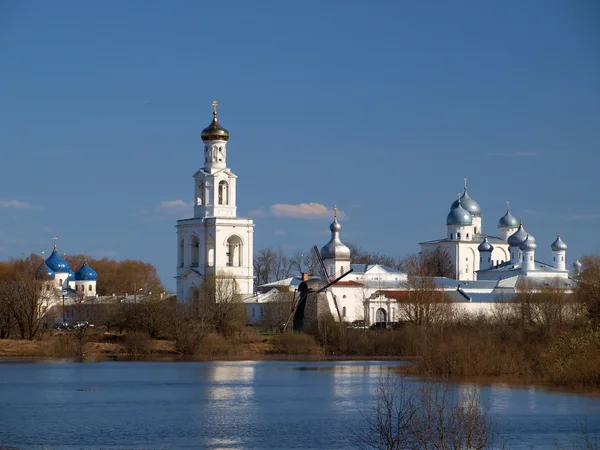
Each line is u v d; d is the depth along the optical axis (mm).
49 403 123375
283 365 176125
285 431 104000
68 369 167875
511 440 97812
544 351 149250
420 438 89500
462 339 153625
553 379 134750
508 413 110750
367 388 135500
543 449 94250
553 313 196375
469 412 94438
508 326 188375
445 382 133750
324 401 123688
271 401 124500
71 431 104688
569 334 143750
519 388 128625
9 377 153375
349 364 177625
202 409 118250
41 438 101188
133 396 129625
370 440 97625
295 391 133625
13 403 123375
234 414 114625
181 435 102500
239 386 140125
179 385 141500
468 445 88250
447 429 91500
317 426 106375
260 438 100688
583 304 191000
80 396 129750
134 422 109625
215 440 100000
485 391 125875
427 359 149750
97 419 111562
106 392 133875
